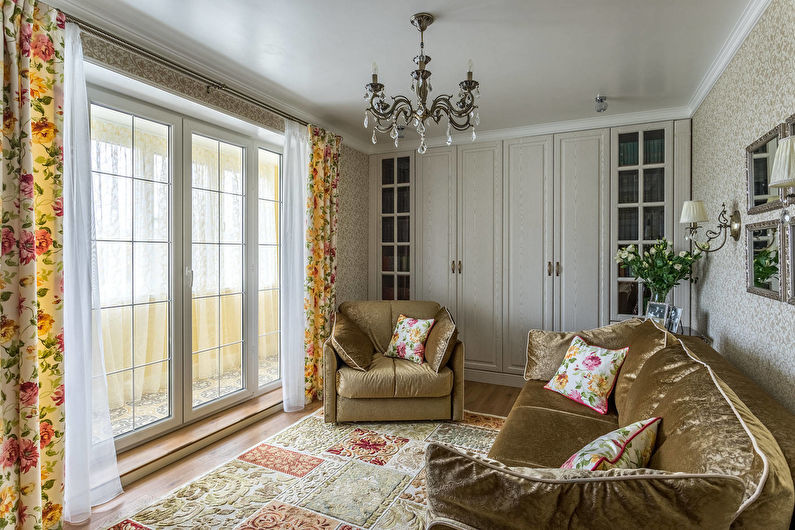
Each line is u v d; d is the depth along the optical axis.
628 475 0.90
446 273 4.59
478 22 2.31
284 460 2.71
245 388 3.58
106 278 2.61
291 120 3.61
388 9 2.18
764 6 1.98
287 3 2.13
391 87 3.27
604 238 3.97
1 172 1.76
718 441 1.08
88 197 2.16
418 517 2.12
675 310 3.07
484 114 3.86
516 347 4.31
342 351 3.30
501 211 4.36
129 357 2.73
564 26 2.35
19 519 1.83
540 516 0.88
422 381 3.21
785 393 1.80
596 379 2.46
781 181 1.43
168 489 2.38
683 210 2.99
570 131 4.08
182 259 3.01
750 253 2.19
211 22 2.32
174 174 2.95
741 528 0.90
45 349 1.97
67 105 2.08
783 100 1.77
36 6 1.92
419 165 4.71
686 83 3.16
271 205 3.91
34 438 1.86
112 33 2.30
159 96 2.70
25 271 1.85
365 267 4.90
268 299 3.89
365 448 2.88
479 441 2.99
